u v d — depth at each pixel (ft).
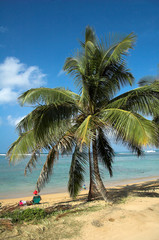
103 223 14.53
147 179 64.49
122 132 18.90
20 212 18.30
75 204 25.32
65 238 12.44
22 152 19.52
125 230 12.94
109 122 19.34
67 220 15.92
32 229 14.14
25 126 19.60
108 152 28.17
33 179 68.74
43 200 34.42
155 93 20.71
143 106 20.65
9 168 114.73
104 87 22.61
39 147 22.03
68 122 19.71
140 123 15.93
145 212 16.61
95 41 23.03
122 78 24.02
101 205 21.06
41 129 18.31
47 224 15.15
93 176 23.77
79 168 24.29
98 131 23.11
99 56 21.97
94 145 23.44
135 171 90.79
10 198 39.47
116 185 51.83
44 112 18.58
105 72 22.97
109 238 12.00
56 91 20.77
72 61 23.09
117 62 22.07
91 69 21.99
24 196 41.70
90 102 22.65
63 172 89.76
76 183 24.17
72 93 25.76
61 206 23.07
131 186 45.21
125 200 22.81
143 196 26.05
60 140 22.09
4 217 17.70
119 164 136.26
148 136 15.25
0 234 13.29
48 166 23.48
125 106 21.52
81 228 13.94
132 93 21.43
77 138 18.33
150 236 11.82
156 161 173.27
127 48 20.68
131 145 26.11
